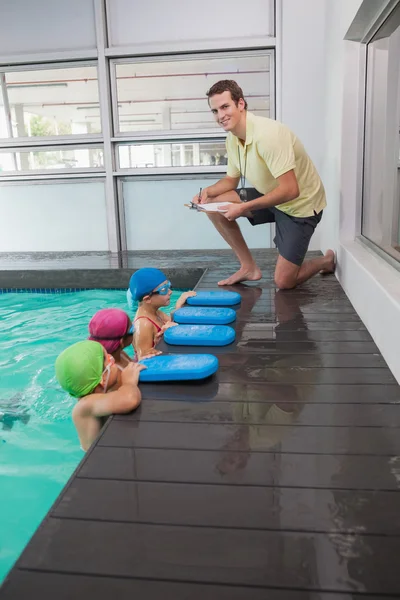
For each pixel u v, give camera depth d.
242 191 3.32
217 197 3.36
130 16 5.27
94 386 1.70
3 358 2.99
